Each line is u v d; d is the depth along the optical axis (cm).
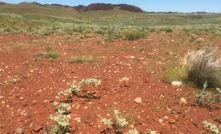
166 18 9600
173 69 999
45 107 716
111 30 2458
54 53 1305
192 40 1853
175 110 739
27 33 2508
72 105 712
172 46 1658
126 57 1309
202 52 966
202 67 918
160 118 692
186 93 849
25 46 1642
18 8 9569
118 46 1677
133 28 2870
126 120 655
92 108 698
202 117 732
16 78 943
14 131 635
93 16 10100
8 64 1155
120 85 845
